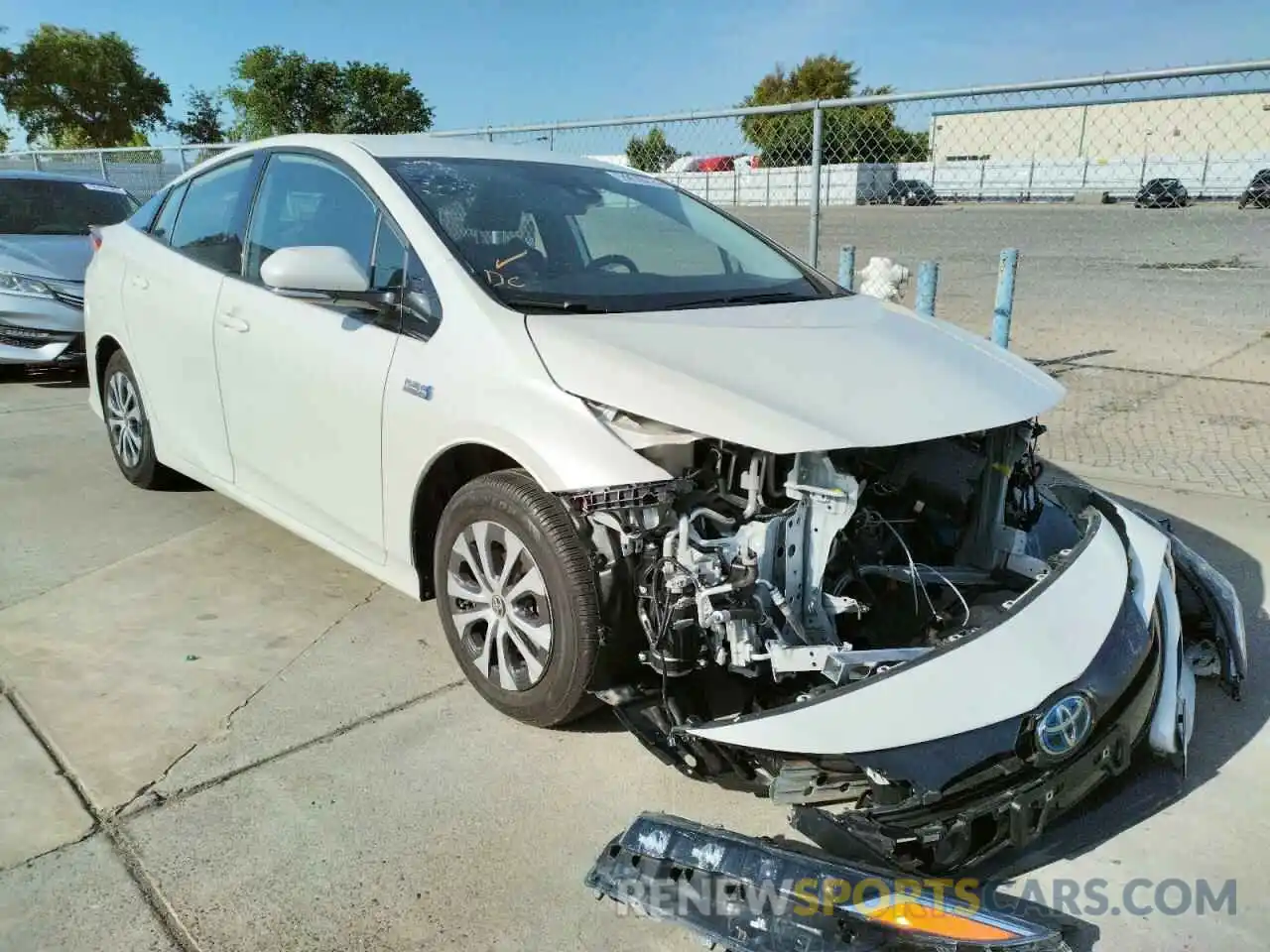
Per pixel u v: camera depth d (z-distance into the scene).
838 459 2.54
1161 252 16.27
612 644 2.60
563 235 3.35
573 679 2.64
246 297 3.70
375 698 3.12
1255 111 8.12
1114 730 2.26
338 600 3.82
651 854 2.25
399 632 3.57
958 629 2.62
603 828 2.53
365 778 2.71
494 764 2.78
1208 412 6.50
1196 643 3.07
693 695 2.49
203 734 2.91
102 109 47.41
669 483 2.45
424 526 3.12
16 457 5.57
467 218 3.20
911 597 2.75
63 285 7.16
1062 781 2.16
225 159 4.17
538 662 2.75
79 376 7.82
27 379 7.68
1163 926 2.21
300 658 3.36
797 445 2.30
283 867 2.36
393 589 3.93
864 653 2.29
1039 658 2.20
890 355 2.83
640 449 2.46
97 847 2.41
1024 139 10.24
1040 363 8.18
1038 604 2.32
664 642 2.42
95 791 2.62
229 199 4.02
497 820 2.54
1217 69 4.85
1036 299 11.81
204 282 3.96
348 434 3.22
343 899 2.26
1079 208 14.55
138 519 4.64
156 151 12.30
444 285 2.95
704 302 3.14
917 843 2.11
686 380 2.49
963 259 14.90
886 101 5.80
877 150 7.18
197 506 4.82
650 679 2.70
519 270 3.06
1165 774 2.69
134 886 2.29
